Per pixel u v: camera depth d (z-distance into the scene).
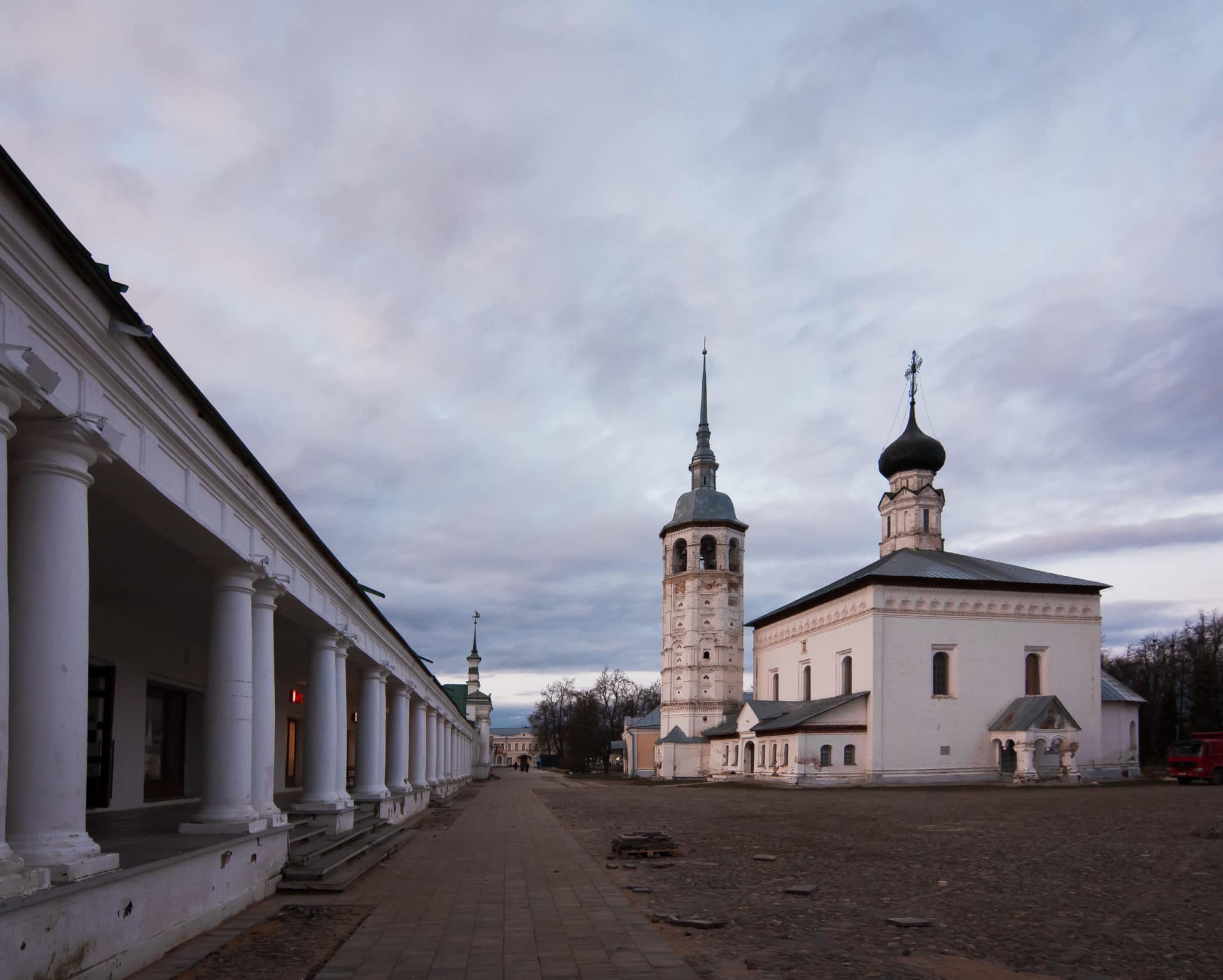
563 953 9.31
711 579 80.00
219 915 10.45
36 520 7.09
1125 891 13.21
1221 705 79.50
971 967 8.66
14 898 6.05
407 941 9.84
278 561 13.27
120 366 7.86
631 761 88.81
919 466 69.44
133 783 17.80
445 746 44.81
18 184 5.91
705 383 87.56
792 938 10.08
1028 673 59.59
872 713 56.62
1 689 6.00
